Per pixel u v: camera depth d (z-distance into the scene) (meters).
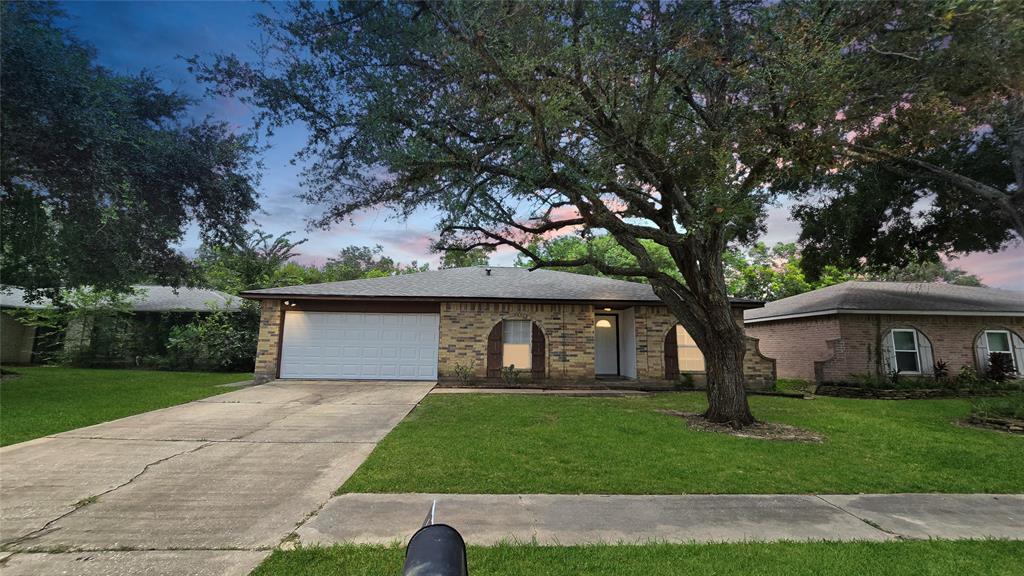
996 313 16.12
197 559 3.49
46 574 3.27
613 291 16.08
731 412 8.91
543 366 15.03
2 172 10.55
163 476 5.45
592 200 7.90
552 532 4.08
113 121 10.62
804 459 6.61
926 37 6.88
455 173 8.34
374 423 8.52
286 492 4.98
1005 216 10.76
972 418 9.81
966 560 3.65
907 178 12.68
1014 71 6.88
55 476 5.39
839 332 16.56
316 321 15.26
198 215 13.30
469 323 15.20
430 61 7.46
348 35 7.12
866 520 4.52
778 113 7.48
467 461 6.15
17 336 21.94
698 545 3.84
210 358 19.56
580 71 7.11
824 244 15.66
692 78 8.40
